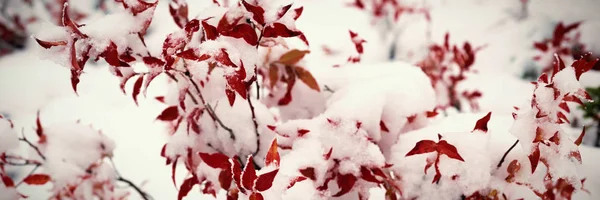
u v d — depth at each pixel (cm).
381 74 129
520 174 112
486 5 386
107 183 129
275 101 130
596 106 181
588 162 141
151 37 296
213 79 122
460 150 111
